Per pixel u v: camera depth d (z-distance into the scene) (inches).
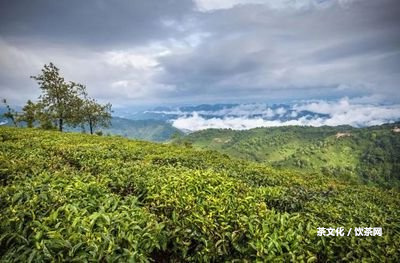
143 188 460.1
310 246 302.4
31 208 317.4
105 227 294.2
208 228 323.3
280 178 720.3
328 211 420.2
